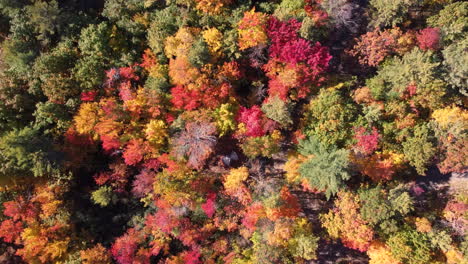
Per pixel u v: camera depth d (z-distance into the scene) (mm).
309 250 28750
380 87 30438
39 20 30531
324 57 30422
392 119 31062
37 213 30078
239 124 30562
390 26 32125
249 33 29250
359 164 30250
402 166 31016
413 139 30141
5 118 30641
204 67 29828
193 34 30688
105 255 30562
